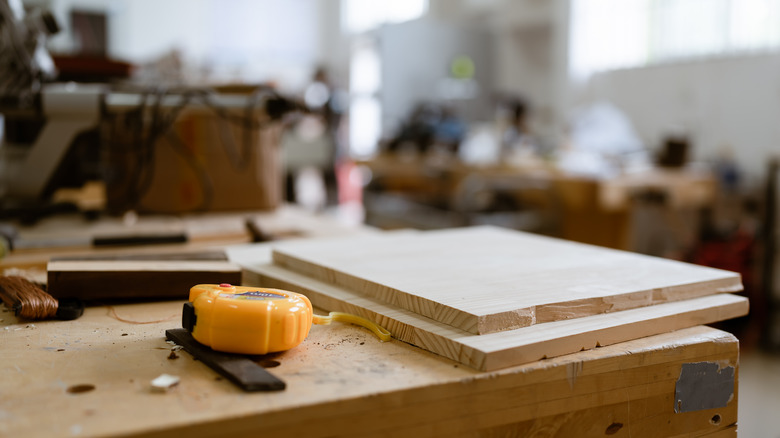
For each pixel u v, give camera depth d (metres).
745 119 3.52
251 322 0.54
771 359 2.44
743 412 1.97
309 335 0.62
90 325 0.67
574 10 4.55
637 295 0.66
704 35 3.74
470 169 3.07
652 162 3.16
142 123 1.38
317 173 7.39
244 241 1.21
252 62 8.05
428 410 0.49
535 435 0.54
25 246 1.06
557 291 0.65
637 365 0.58
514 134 3.44
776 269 3.07
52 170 1.39
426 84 5.50
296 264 0.83
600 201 2.61
